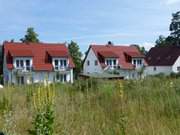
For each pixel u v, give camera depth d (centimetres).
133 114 1007
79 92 1916
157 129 805
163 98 1253
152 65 7900
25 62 5994
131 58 6944
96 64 6875
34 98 790
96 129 912
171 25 8394
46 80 793
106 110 1187
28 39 7950
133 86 1923
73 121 1021
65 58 6238
